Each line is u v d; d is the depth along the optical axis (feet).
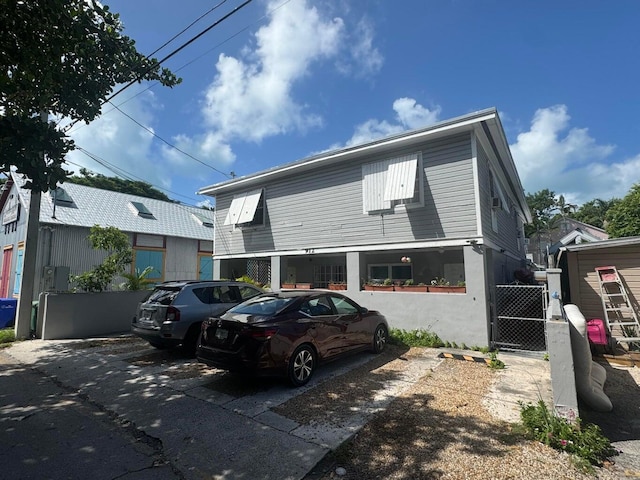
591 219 170.30
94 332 33.71
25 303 31.73
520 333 29.14
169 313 23.08
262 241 41.83
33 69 15.35
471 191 27.27
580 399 15.60
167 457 11.21
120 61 22.15
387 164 31.60
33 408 15.56
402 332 28.45
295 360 17.34
